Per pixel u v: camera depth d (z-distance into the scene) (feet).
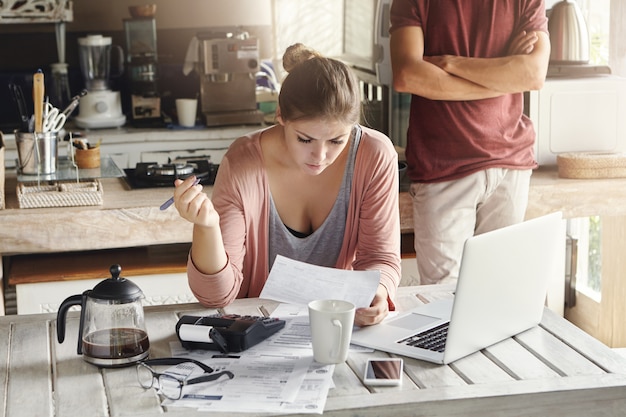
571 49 11.91
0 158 9.89
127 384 5.21
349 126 5.92
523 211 10.46
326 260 7.18
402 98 12.43
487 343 5.79
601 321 12.46
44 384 5.26
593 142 11.81
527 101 11.69
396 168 7.08
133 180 11.49
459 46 10.03
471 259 5.32
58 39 15.49
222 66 14.66
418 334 5.94
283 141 6.77
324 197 6.94
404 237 11.97
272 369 5.38
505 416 5.08
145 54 15.44
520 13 10.05
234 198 6.75
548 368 5.46
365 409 4.89
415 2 9.98
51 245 9.96
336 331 5.39
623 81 11.70
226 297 6.49
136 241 10.18
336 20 15.43
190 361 5.47
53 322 6.44
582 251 13.26
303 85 5.82
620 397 5.19
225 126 14.93
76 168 10.55
